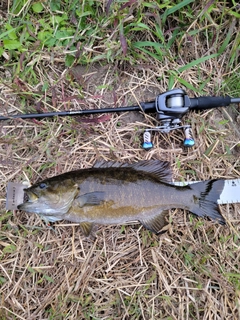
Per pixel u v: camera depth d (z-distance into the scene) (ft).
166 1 1.85
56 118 1.86
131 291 1.85
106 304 1.83
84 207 1.65
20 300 1.81
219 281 1.85
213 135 1.95
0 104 1.89
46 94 1.89
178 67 1.95
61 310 1.79
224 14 1.90
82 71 1.93
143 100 1.94
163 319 1.84
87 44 1.89
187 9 1.91
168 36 1.95
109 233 1.86
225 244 1.89
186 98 1.73
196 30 1.91
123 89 1.93
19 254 1.82
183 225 1.88
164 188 1.69
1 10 1.88
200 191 1.72
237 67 1.96
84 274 1.82
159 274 1.85
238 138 1.98
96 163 1.74
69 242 1.84
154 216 1.72
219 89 1.95
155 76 1.95
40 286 1.83
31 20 1.88
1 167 1.85
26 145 1.85
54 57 1.89
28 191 1.64
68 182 1.65
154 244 1.86
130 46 1.90
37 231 1.83
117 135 1.90
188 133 1.83
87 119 1.86
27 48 1.87
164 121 1.77
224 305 1.86
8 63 1.88
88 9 1.86
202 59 1.90
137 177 1.69
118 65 1.94
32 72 1.87
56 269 1.83
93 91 1.93
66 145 1.88
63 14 1.88
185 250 1.87
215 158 1.93
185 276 1.86
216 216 1.71
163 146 1.92
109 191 1.66
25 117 1.80
